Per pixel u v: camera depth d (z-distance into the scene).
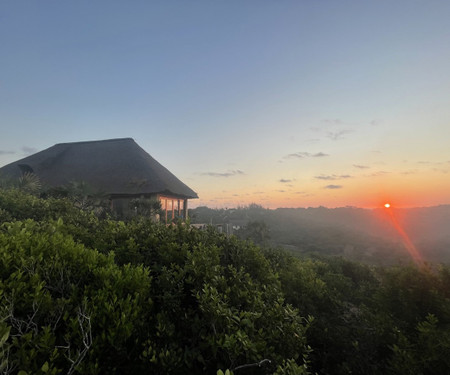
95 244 4.02
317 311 4.82
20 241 3.07
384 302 4.85
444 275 4.61
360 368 3.63
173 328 2.58
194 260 3.53
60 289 2.51
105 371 1.96
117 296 2.43
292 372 2.06
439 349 3.16
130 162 21.08
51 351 1.78
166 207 20.62
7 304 2.03
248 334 2.49
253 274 4.40
